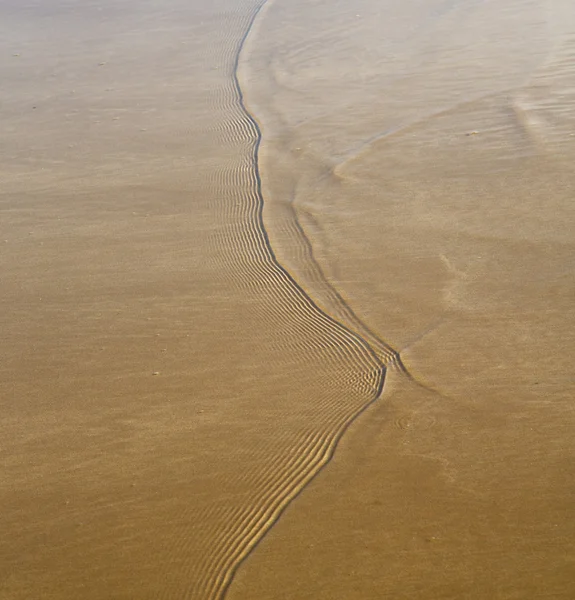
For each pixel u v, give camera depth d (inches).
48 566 188.9
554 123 459.8
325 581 176.6
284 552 185.6
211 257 352.8
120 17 839.7
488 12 713.6
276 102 561.0
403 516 192.7
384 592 172.2
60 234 389.1
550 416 223.5
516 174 402.3
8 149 518.0
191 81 626.2
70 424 243.3
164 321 301.7
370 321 289.1
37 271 352.2
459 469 206.7
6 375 274.2
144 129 534.0
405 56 624.4
